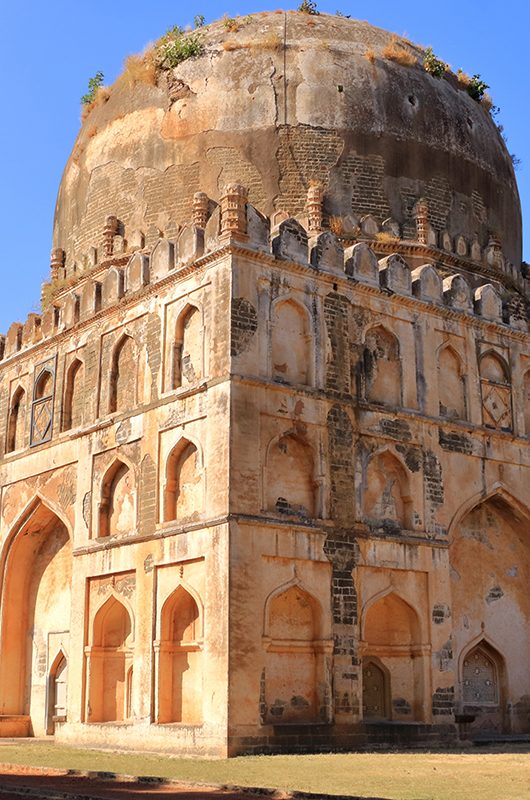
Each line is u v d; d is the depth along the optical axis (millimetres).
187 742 18203
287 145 25172
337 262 21438
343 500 20109
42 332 25938
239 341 19375
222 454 18797
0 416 27062
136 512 21094
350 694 19156
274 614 18844
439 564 21297
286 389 19719
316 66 25984
